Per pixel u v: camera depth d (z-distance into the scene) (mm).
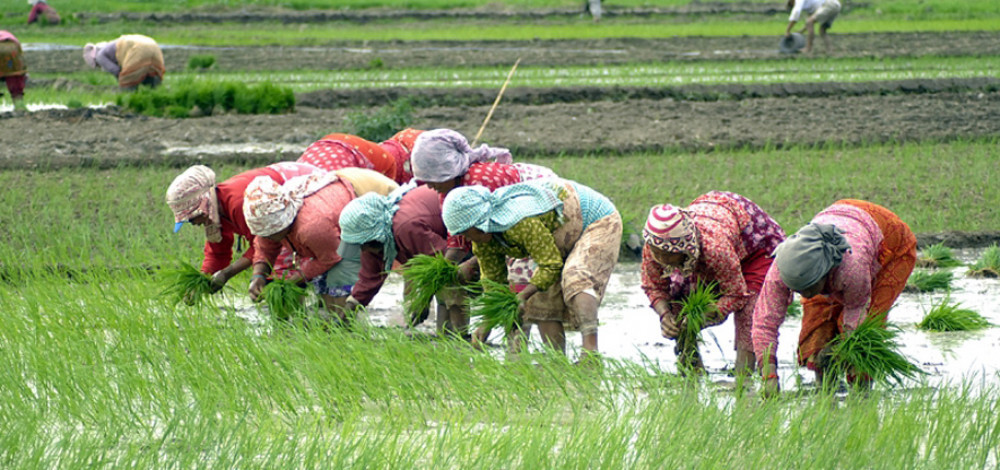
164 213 43406
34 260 35625
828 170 51562
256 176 28281
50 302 29828
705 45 111688
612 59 99062
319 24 146000
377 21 148875
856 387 22812
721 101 72312
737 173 51188
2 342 25453
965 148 57156
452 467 18594
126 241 38969
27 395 21875
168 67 96500
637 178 50219
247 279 34062
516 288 25375
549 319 25562
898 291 23547
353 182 27891
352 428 20234
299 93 71938
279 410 21844
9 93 75438
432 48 112688
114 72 77938
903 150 56719
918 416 20547
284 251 29156
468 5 166125
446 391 22719
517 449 18969
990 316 30812
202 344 24891
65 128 61406
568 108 68875
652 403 21250
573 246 25047
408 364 23703
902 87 76062
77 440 19516
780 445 19328
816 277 21156
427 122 64312
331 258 27203
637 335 29234
